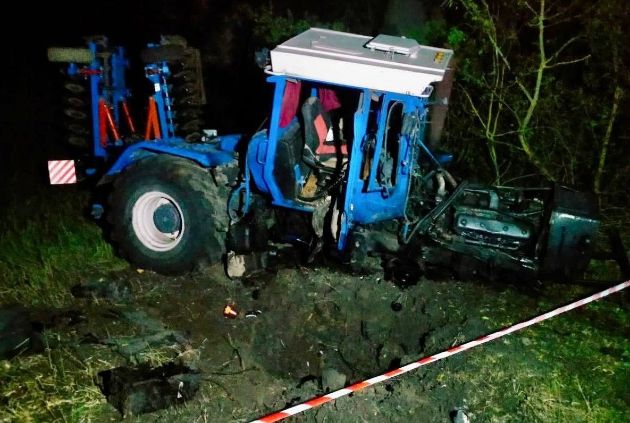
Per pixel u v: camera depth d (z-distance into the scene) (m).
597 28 6.43
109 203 5.38
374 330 4.84
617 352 4.59
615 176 7.09
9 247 5.50
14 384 3.75
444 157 6.23
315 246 5.34
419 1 9.38
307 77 4.74
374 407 3.90
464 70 7.29
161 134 5.97
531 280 5.48
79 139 6.39
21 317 4.07
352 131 5.23
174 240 5.35
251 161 5.15
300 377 4.33
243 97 9.62
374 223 5.43
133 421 3.59
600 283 5.57
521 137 7.00
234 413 3.78
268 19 9.14
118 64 6.35
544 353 4.53
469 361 4.38
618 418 3.86
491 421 3.80
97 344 4.25
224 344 4.50
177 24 10.58
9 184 7.05
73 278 5.17
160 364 4.12
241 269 5.21
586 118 7.16
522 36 8.02
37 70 10.18
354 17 10.31
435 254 5.57
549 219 5.28
